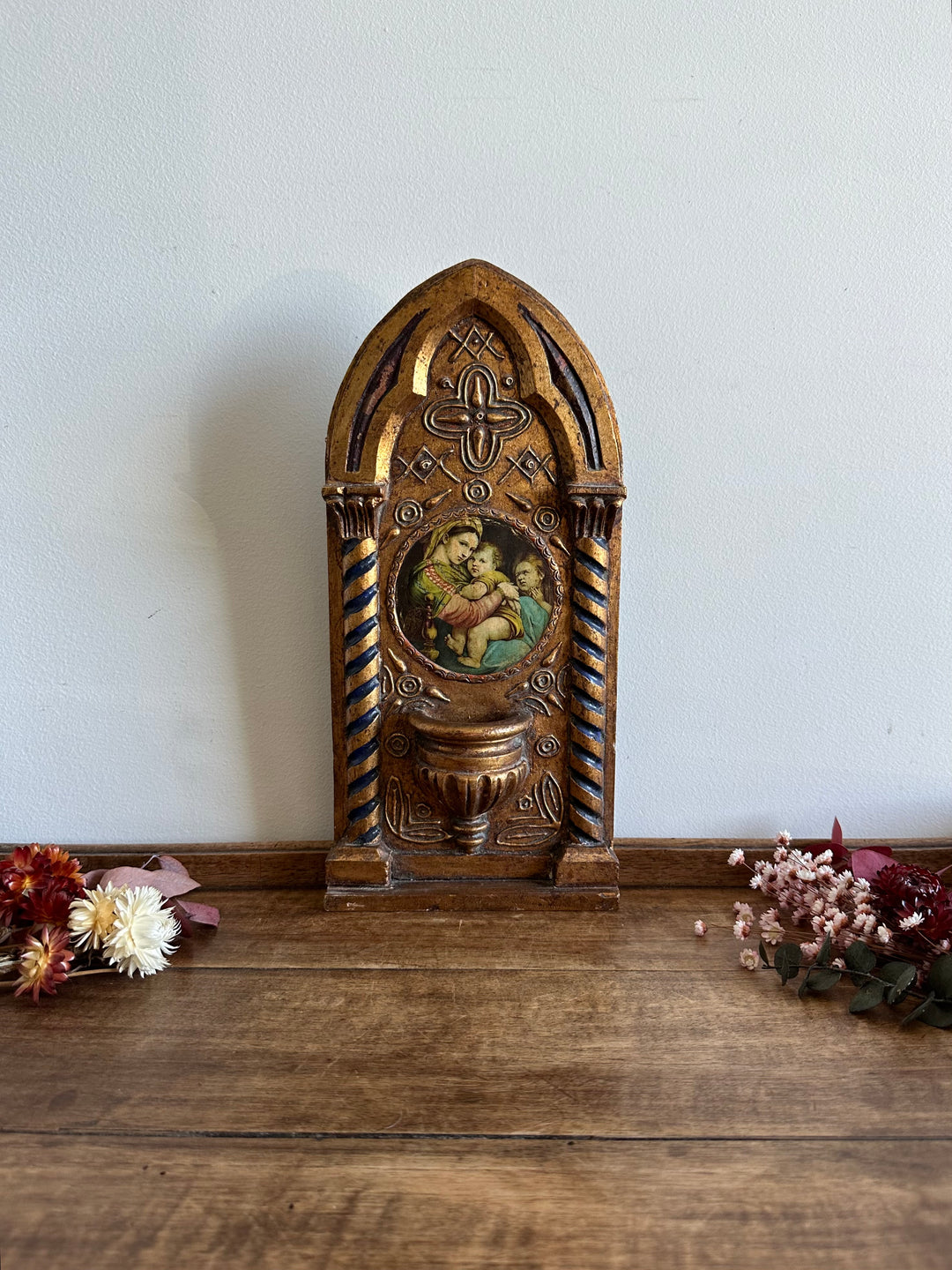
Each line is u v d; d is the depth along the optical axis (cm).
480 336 124
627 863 144
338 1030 106
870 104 129
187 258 132
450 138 130
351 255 132
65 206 130
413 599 131
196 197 130
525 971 119
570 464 125
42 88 128
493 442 127
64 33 127
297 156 130
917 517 139
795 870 131
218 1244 79
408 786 135
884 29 127
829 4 127
